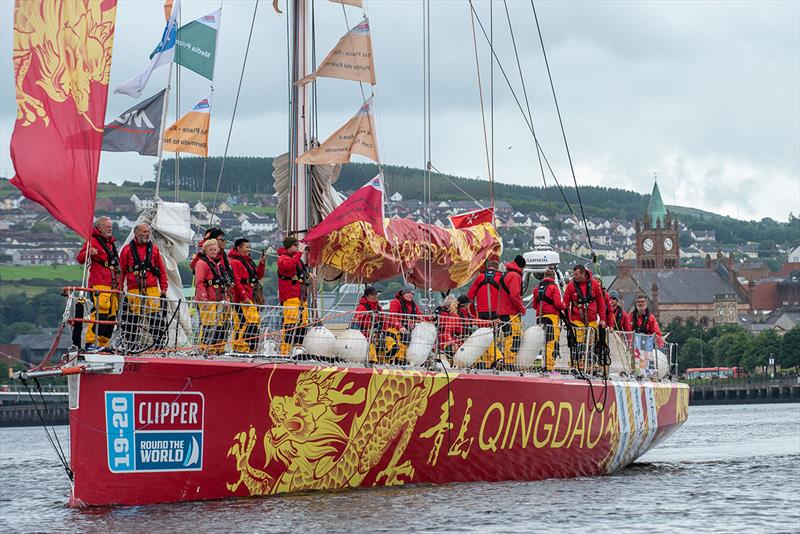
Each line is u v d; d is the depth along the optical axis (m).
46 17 23.25
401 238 30.70
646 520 26.19
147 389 23.16
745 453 54.47
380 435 26.47
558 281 37.72
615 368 35.56
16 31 23.08
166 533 21.92
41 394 23.81
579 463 33.47
